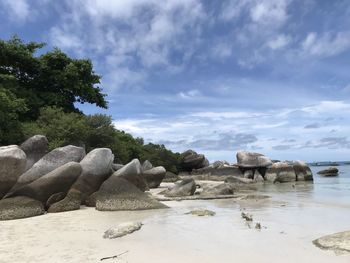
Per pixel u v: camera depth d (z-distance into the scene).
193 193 22.19
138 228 10.98
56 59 35.78
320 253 8.01
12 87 30.61
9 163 15.04
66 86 35.66
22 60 33.34
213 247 8.72
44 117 29.02
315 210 15.04
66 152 17.28
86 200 16.56
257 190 27.22
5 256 8.12
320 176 51.12
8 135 23.98
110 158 17.84
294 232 10.36
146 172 28.41
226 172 45.22
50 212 15.08
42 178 15.53
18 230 11.23
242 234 10.16
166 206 16.12
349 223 11.82
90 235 10.22
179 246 8.83
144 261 7.61
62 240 9.63
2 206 13.97
